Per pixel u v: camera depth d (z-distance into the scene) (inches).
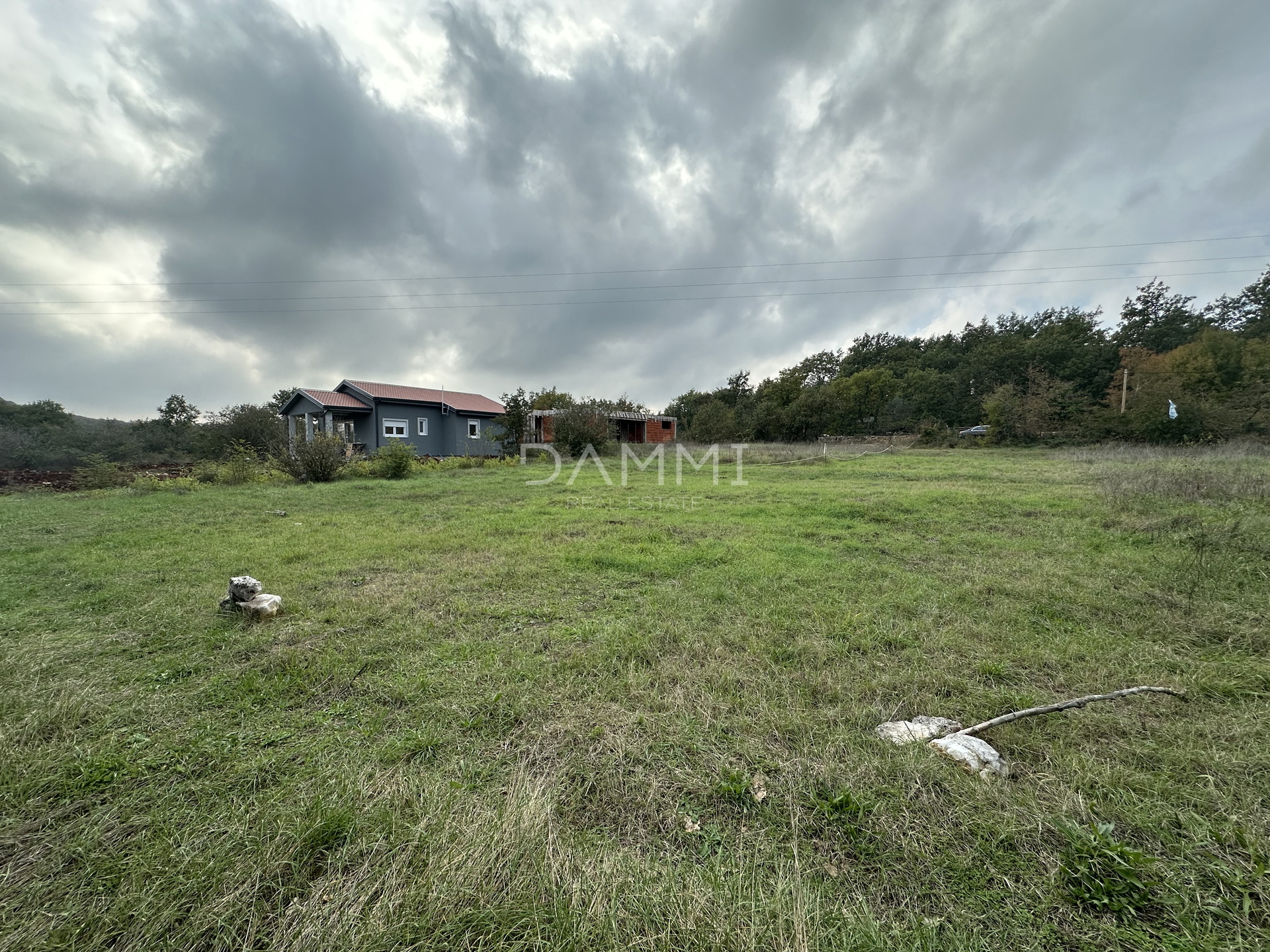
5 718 77.1
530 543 199.6
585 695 87.2
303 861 51.6
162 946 44.1
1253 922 44.9
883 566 163.6
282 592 142.3
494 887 48.8
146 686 90.2
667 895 47.6
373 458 568.7
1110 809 58.0
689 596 137.9
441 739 73.9
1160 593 131.8
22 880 50.3
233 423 663.1
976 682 93.0
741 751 71.1
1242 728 72.8
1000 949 43.2
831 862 53.0
